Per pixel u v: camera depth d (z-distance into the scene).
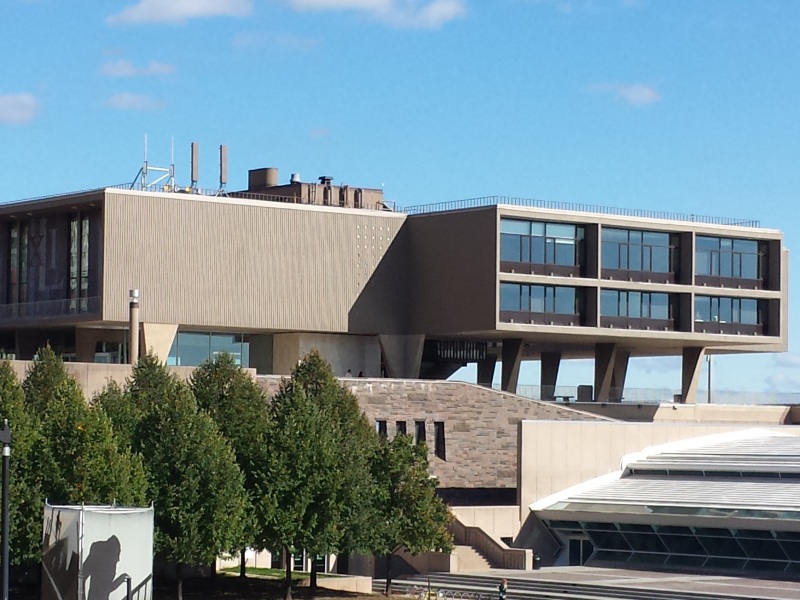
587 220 126.81
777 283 137.38
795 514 103.62
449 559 105.44
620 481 118.94
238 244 120.94
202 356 124.69
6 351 128.38
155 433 79.25
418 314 128.25
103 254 114.56
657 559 111.50
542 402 121.00
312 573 89.06
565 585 97.94
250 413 86.31
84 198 116.19
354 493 85.62
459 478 116.00
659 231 131.38
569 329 125.38
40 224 122.62
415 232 129.25
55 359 86.00
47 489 73.62
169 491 77.75
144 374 86.62
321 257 125.06
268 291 122.12
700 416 139.25
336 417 92.62
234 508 79.12
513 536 113.50
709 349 147.12
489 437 117.88
